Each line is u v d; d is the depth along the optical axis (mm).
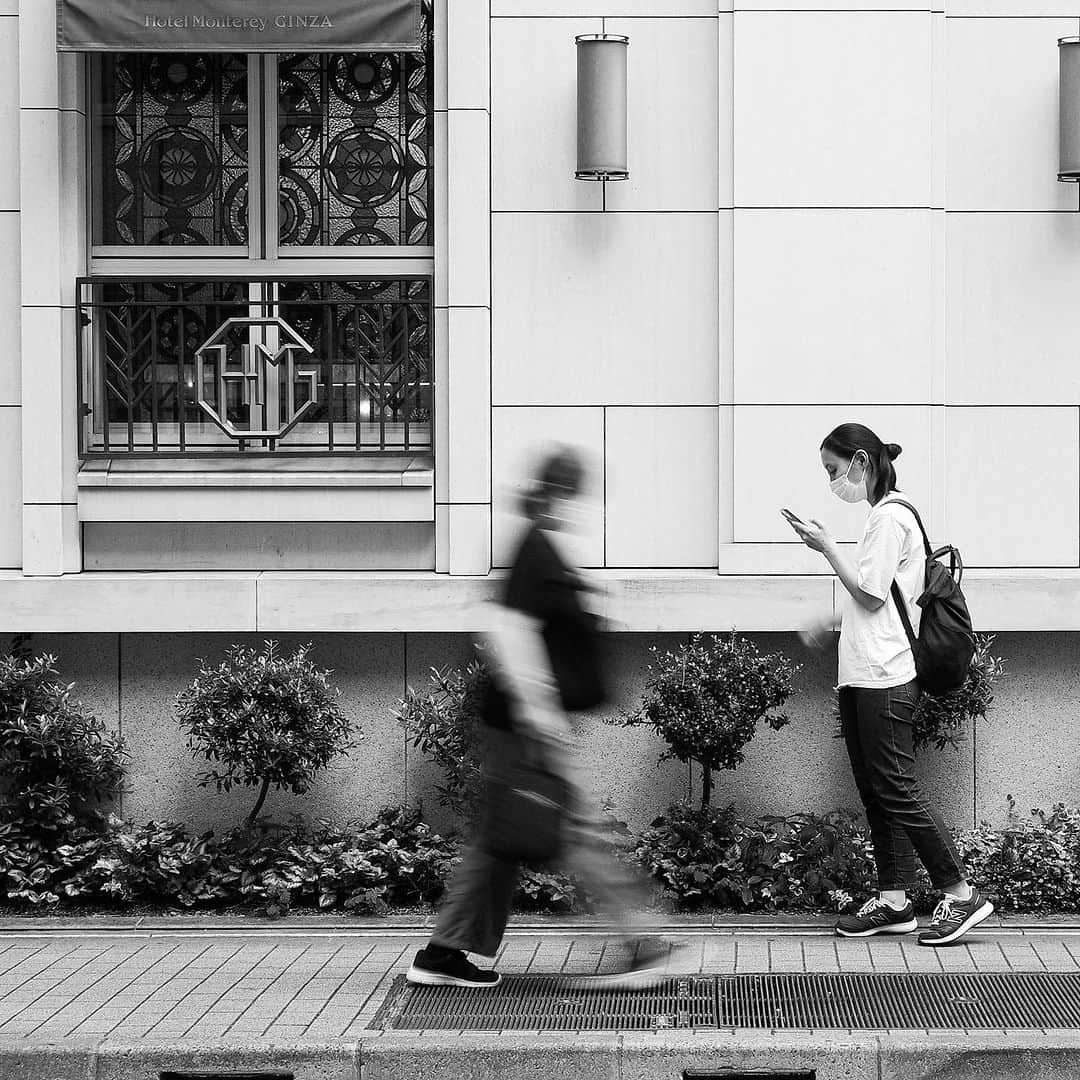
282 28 7863
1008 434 8172
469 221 8141
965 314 8172
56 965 6625
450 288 8141
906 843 6895
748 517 8023
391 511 8195
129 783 8109
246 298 8422
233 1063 5508
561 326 8203
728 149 8070
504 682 5809
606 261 8195
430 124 8461
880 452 6828
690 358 8203
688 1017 5785
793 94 7988
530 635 5805
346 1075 5500
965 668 6758
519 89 8188
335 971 6492
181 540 8352
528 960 6574
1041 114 8141
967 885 6762
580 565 6285
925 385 7992
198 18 7879
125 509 8250
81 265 8375
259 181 8500
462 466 8133
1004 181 8148
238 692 7414
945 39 8109
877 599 6664
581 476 5910
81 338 8281
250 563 8328
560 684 5848
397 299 8305
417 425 8383
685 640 8008
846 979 6227
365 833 7754
